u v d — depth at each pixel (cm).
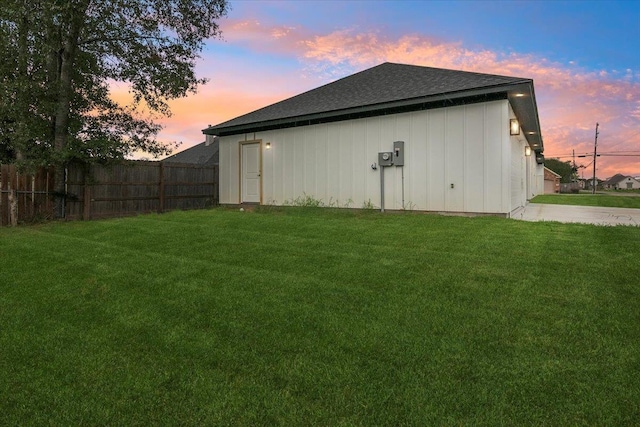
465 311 301
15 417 181
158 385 208
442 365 221
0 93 804
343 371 217
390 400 188
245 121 1224
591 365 216
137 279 408
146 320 301
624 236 576
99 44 1002
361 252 507
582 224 709
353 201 1016
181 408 187
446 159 868
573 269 405
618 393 189
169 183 1221
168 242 598
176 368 226
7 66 812
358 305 321
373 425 171
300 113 1077
